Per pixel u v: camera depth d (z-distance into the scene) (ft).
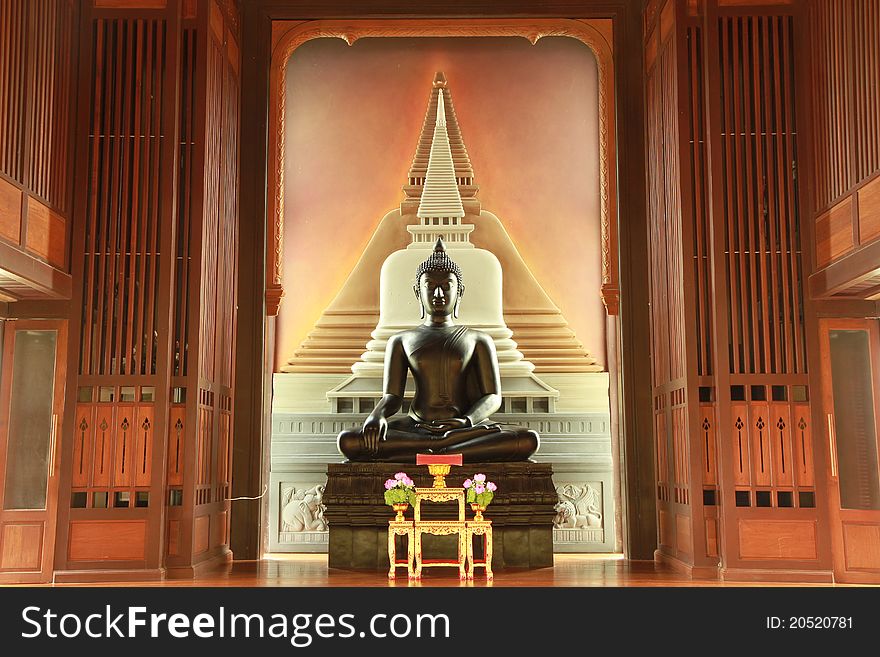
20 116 17.11
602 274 25.48
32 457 18.67
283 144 25.77
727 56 19.65
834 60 18.25
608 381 25.11
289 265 25.75
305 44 26.58
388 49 26.55
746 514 18.20
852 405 18.85
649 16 23.73
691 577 18.51
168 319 18.88
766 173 19.31
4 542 18.30
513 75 26.48
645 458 23.48
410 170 26.22
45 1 18.20
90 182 19.47
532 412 24.90
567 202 26.00
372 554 20.61
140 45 19.76
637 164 24.50
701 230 19.74
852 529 18.43
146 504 18.71
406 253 25.61
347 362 25.34
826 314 18.89
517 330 25.44
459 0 25.32
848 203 17.44
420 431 21.17
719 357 18.61
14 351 18.94
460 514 18.12
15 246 16.69
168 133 19.36
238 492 23.56
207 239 20.40
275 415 25.05
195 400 19.11
